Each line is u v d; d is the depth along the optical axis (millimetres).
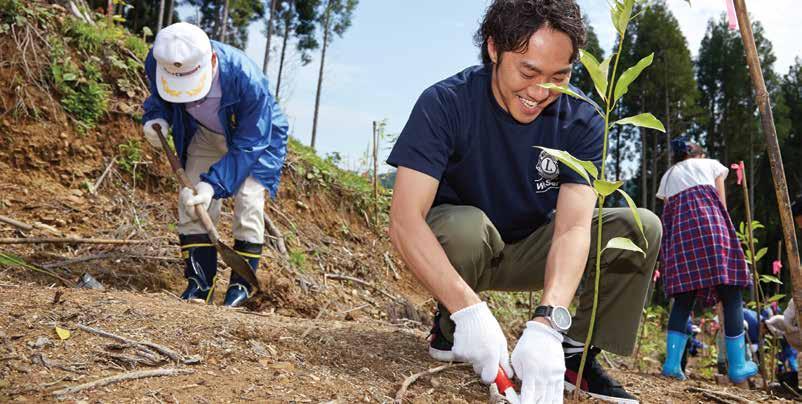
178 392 1610
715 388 2688
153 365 1794
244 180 3434
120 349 1856
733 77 34562
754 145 34031
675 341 3549
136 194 4531
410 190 1905
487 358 1715
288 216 5191
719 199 3740
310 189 5547
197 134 3559
